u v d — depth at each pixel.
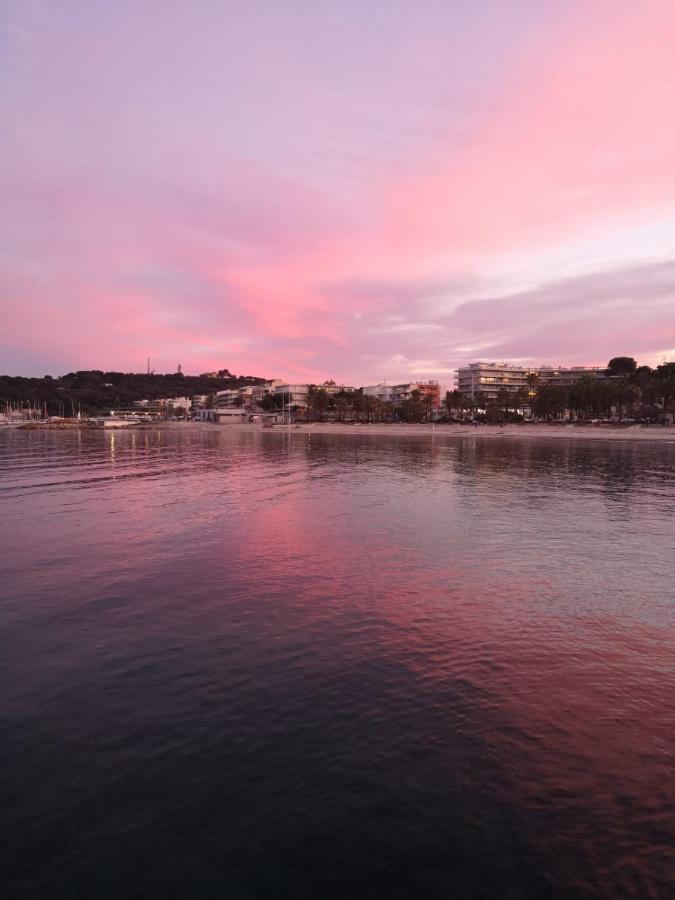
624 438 98.62
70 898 5.29
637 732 7.75
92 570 15.55
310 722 8.00
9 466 48.66
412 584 14.25
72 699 8.62
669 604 12.79
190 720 8.05
